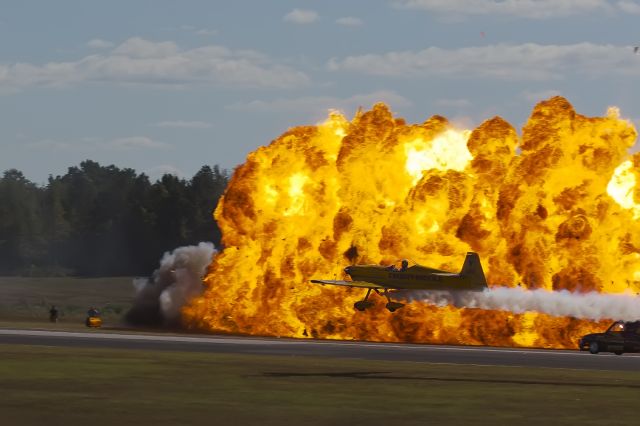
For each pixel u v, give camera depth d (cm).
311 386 6956
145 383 7006
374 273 12056
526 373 8125
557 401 6238
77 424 5197
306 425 5231
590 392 6738
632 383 7369
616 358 10038
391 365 8781
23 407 5781
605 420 5478
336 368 8388
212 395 6372
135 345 11012
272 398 6266
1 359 8819
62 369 7944
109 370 7912
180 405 5903
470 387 7000
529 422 5394
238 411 5684
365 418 5472
